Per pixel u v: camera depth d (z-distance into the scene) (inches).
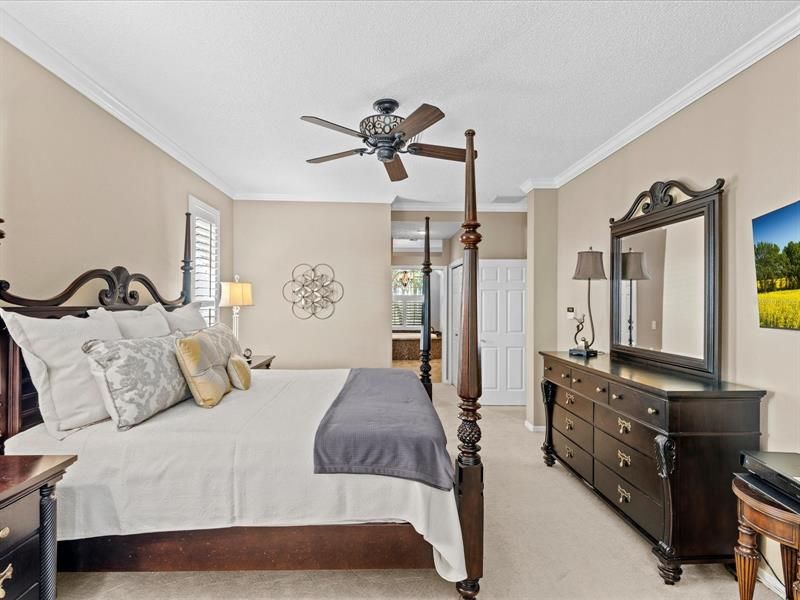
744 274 89.6
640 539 99.9
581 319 162.6
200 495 73.8
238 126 126.5
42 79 87.5
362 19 77.7
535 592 80.4
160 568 75.0
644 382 93.5
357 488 74.2
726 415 84.0
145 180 127.3
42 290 88.3
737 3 72.9
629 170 131.0
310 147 144.4
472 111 115.3
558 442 139.9
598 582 83.7
